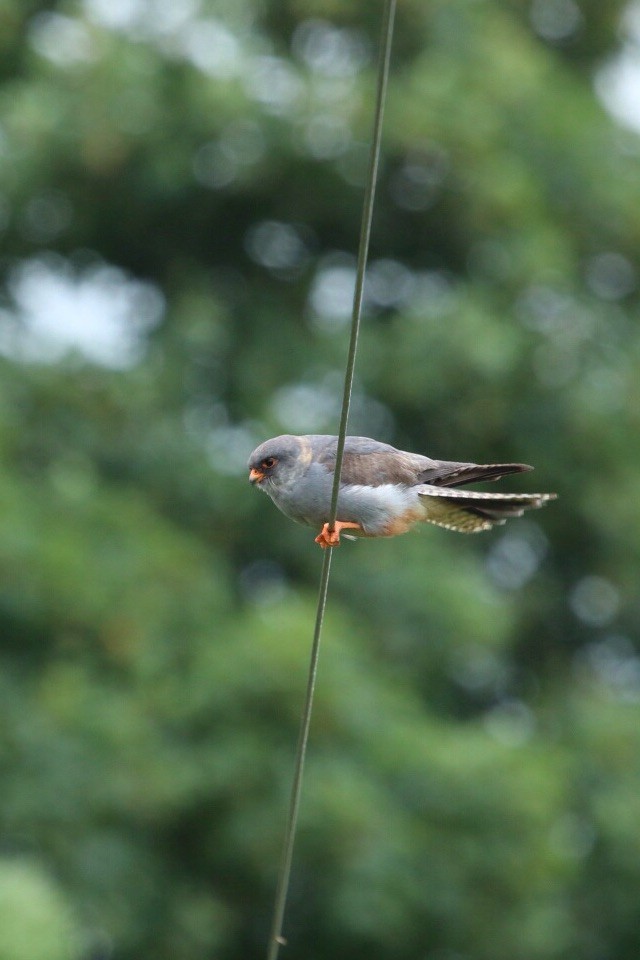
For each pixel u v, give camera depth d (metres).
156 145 17.34
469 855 14.36
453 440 18.00
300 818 13.90
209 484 16.91
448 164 17.55
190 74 17.27
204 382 17.92
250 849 14.09
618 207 19.19
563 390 17.38
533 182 18.61
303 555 16.98
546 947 14.77
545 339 17.44
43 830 13.95
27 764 14.15
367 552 16.75
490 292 17.67
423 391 17.11
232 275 18.97
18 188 17.80
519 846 14.45
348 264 18.88
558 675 19.55
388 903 13.97
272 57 17.80
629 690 19.55
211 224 18.53
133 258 19.02
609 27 21.27
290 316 18.48
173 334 17.53
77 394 16.88
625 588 18.88
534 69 18.66
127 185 17.89
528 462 17.75
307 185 17.83
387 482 8.29
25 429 16.73
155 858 14.62
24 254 18.95
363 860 13.93
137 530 15.83
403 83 17.77
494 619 16.83
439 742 14.73
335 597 16.64
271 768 14.16
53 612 14.90
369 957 15.20
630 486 17.67
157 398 17.17
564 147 18.89
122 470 17.16
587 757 16.84
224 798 14.24
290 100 17.25
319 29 18.06
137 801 14.08
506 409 17.56
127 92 17.17
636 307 19.73
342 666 14.54
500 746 14.91
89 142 17.11
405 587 16.42
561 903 16.17
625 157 19.77
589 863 16.52
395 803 14.43
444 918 14.41
